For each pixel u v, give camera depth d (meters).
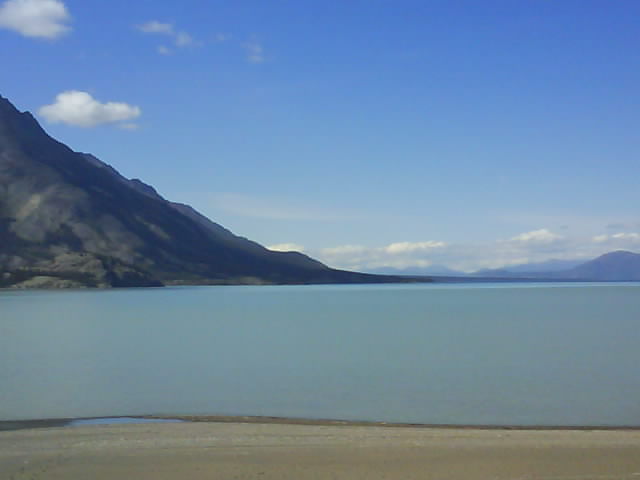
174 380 42.38
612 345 60.88
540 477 20.50
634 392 37.34
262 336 73.31
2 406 34.12
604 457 22.48
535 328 80.88
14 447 23.73
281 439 24.75
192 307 150.25
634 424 29.61
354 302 176.12
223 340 69.25
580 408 33.06
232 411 32.88
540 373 44.19
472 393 37.12
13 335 78.38
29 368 48.75
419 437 25.17
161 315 118.06
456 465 21.61
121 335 77.00
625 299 184.75
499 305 149.00
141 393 37.81
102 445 23.92
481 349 58.16
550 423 29.81
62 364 50.88
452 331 77.19
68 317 113.62
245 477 20.50
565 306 141.75
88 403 34.94
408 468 21.33
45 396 36.94
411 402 34.72
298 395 36.78
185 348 61.56
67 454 22.83
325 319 102.38
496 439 24.91
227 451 23.12
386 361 50.59
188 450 23.23
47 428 27.34
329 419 30.59
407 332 76.25
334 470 21.11
